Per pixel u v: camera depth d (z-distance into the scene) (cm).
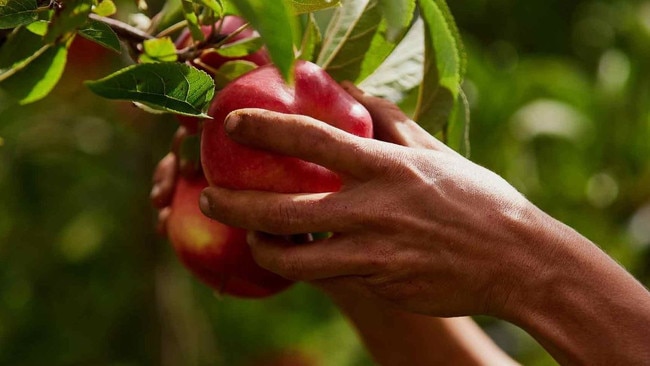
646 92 163
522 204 95
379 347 120
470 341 121
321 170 94
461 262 94
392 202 93
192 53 96
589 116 160
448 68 101
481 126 156
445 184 93
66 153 146
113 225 147
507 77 158
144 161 145
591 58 173
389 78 101
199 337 149
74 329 150
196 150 102
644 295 96
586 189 162
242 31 99
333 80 97
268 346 156
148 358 145
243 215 93
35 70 98
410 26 103
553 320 96
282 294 156
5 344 149
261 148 93
